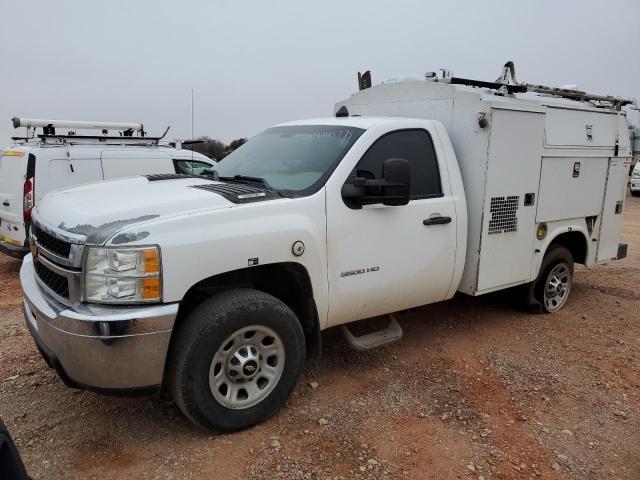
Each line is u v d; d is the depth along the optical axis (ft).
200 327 10.33
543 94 19.58
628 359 15.89
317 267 11.99
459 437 11.46
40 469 9.96
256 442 10.96
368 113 18.58
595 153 19.13
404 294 14.05
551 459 10.89
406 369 14.53
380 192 12.28
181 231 10.07
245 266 10.80
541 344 16.69
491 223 15.57
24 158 24.93
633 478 10.48
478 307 19.80
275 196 11.78
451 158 15.12
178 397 10.46
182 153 30.37
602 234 20.52
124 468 10.07
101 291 9.70
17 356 14.83
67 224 10.44
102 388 10.04
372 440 11.19
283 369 11.64
